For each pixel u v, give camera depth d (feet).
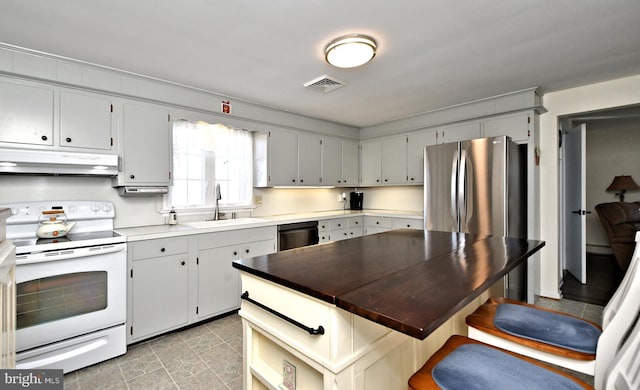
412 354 4.57
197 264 8.80
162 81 8.97
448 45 6.98
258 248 10.36
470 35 6.54
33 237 7.26
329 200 15.85
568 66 8.29
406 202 15.19
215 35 6.47
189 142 10.41
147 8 5.49
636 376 2.86
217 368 6.76
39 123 7.17
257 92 10.11
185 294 8.54
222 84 9.35
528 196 10.33
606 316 4.26
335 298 3.08
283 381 4.15
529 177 10.27
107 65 7.89
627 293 3.67
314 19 5.89
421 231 7.85
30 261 6.02
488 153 9.71
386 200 15.97
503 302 5.32
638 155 17.53
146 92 8.73
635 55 7.65
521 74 8.79
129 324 7.52
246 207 12.04
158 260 8.03
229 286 9.55
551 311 4.78
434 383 3.11
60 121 7.44
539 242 6.14
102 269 6.96
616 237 13.96
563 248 13.44
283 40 6.69
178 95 9.38
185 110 9.63
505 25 6.16
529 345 4.08
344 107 11.95
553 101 10.58
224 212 11.36
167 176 9.22
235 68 8.18
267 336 4.16
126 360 7.08
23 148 6.98
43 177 7.79
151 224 9.54
